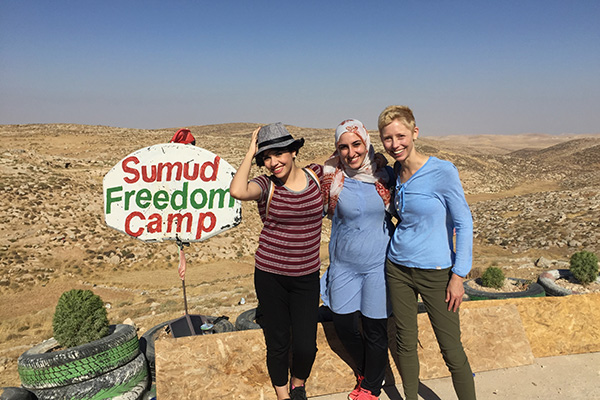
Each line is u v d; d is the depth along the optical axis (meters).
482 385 3.78
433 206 2.84
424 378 3.86
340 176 3.14
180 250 5.04
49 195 39.62
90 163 56.22
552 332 4.29
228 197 4.83
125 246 32.97
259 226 41.38
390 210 3.17
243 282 23.98
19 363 4.82
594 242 27.20
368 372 3.42
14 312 21.47
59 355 4.72
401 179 2.97
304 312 3.08
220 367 3.54
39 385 4.68
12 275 26.27
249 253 35.47
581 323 4.36
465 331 4.08
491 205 48.31
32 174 44.28
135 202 4.76
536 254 27.47
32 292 24.45
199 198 4.84
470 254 2.82
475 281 9.34
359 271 3.25
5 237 30.84
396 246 3.04
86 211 38.31
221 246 35.38
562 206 38.94
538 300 4.41
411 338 3.18
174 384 3.43
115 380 4.93
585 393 3.61
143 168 4.73
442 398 3.59
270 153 2.77
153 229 4.84
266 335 3.20
